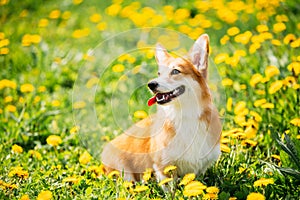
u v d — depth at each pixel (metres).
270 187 4.51
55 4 10.55
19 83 7.80
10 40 9.15
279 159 5.01
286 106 6.02
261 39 6.66
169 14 9.27
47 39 9.20
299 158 4.68
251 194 4.03
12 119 6.75
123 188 4.75
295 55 7.06
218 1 9.12
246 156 5.22
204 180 4.96
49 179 4.97
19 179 4.94
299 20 8.49
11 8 10.45
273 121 5.86
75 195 4.71
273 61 6.98
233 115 6.25
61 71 8.07
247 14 8.95
